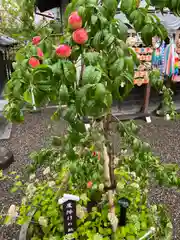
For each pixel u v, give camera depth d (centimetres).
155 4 69
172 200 229
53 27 102
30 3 106
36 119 445
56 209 141
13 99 80
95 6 64
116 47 64
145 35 75
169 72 417
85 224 129
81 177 110
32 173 145
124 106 505
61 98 62
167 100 144
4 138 380
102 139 110
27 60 72
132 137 111
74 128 71
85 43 70
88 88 59
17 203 229
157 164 123
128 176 157
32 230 137
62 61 63
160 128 411
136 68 93
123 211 127
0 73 494
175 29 365
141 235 125
